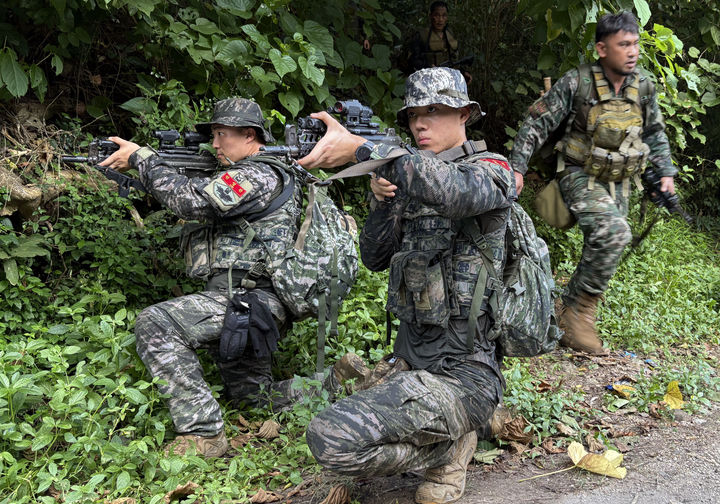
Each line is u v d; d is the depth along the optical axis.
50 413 3.05
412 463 2.54
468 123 2.87
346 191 5.80
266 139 3.55
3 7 4.55
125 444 3.11
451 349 2.66
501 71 7.95
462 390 2.59
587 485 2.92
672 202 4.04
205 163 3.60
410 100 2.69
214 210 3.33
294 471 2.97
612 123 3.80
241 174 3.32
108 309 4.05
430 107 2.68
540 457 3.24
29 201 4.07
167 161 3.45
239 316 3.27
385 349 4.23
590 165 3.87
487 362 2.66
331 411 2.43
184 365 3.18
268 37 5.18
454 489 2.75
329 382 3.54
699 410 3.88
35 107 4.60
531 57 8.12
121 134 5.16
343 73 5.82
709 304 6.20
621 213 3.90
